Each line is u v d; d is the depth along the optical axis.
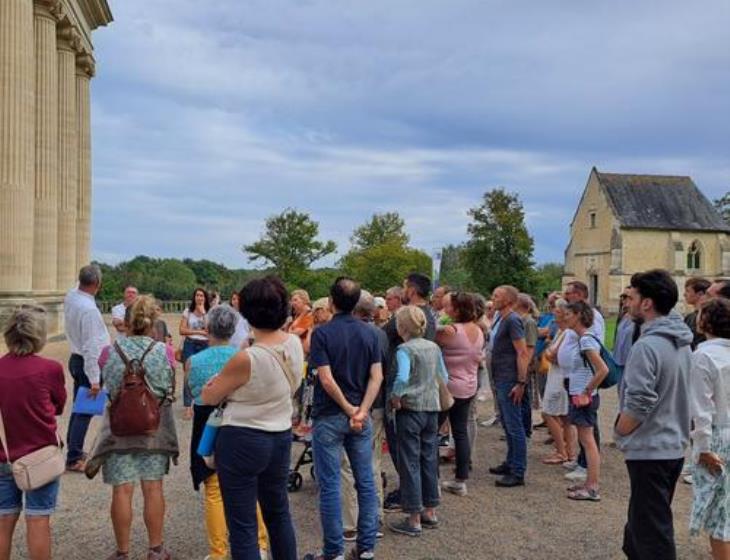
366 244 67.38
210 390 4.16
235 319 5.23
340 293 5.46
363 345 5.41
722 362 4.73
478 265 53.50
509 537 6.16
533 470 8.48
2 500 4.60
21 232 21.45
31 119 22.11
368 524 5.43
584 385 7.20
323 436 5.33
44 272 25.33
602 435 10.66
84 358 7.67
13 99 21.30
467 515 6.75
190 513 6.70
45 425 4.62
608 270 63.34
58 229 29.84
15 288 21.19
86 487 7.39
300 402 8.61
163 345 5.48
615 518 6.70
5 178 21.19
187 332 11.40
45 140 25.44
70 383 14.26
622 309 9.24
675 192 64.50
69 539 5.95
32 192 22.28
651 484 4.43
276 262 53.66
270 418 4.21
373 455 6.26
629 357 4.56
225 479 4.14
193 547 5.79
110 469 5.30
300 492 7.46
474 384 7.29
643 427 4.45
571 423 7.96
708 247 62.91
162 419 5.40
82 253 34.22
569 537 6.18
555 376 8.66
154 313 5.48
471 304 7.26
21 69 21.53
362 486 5.44
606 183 64.31
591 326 7.17
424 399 6.09
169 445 5.41
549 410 8.70
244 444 4.10
